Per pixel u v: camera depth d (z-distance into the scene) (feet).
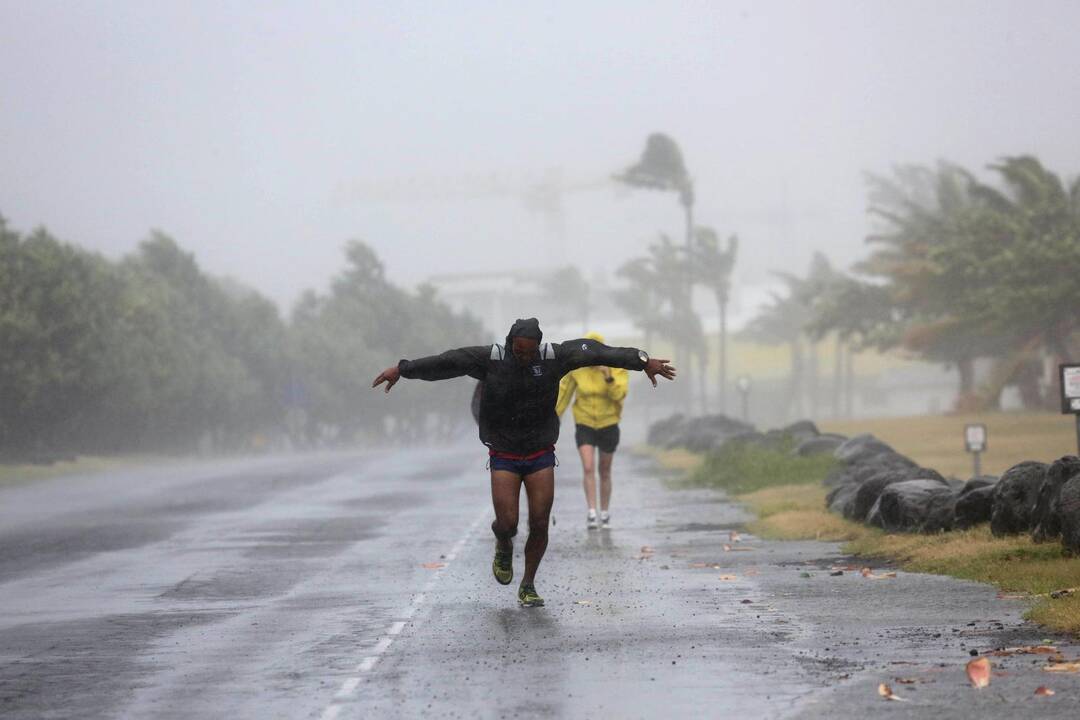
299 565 96.89
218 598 79.82
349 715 46.26
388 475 226.58
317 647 60.80
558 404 117.50
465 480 205.05
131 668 56.80
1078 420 107.45
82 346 347.77
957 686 47.91
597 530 116.26
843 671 51.39
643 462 245.86
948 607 67.00
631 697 47.80
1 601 80.43
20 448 360.69
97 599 80.53
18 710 48.67
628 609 69.87
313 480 217.56
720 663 53.83
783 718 43.91
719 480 171.12
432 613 70.44
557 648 58.44
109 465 346.13
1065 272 366.43
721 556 94.89
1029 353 384.88
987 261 377.50
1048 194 383.65
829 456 170.91
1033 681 48.32
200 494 188.65
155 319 438.40
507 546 73.05
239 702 49.19
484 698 48.34
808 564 88.79
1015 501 86.84
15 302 332.19
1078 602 62.49
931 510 96.63
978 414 377.09
